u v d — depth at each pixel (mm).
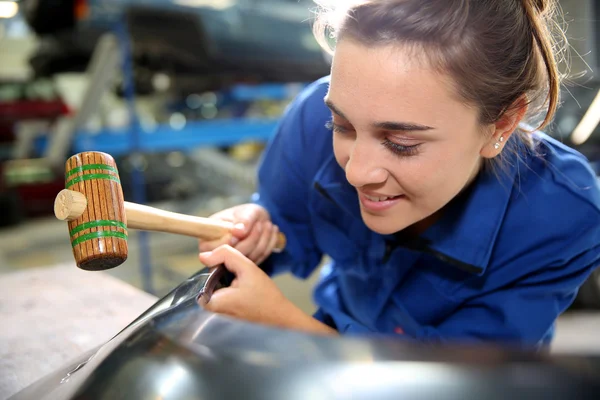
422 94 537
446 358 396
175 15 2783
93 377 521
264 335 456
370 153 592
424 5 526
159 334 516
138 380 470
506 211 768
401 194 637
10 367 806
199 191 3814
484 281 793
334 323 1014
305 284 2662
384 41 529
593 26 1381
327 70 3537
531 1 628
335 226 925
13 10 2332
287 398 400
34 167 3523
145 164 3830
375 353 411
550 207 753
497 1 573
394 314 890
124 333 595
